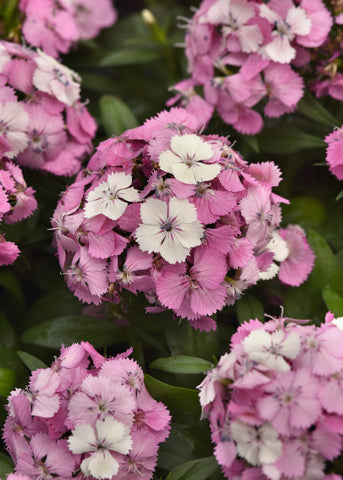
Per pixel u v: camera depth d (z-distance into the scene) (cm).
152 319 54
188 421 52
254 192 52
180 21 68
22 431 50
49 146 57
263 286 56
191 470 49
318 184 61
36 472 49
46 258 61
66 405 50
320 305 55
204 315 52
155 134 53
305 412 46
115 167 52
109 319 55
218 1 56
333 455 46
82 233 52
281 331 49
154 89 67
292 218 60
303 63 57
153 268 51
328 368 47
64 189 58
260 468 47
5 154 55
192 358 52
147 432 50
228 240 51
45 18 62
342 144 54
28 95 56
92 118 59
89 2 66
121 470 49
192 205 50
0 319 57
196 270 51
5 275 60
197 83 59
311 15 56
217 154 52
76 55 66
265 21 55
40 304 59
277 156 61
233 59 56
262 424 46
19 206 54
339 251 57
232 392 47
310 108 57
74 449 48
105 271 52
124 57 63
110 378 50
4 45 57
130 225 51
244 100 57
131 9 74
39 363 53
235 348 48
